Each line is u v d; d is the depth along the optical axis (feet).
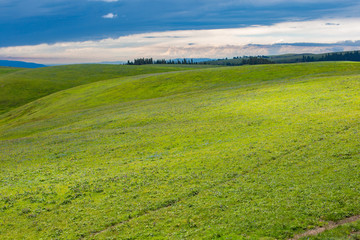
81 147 143.33
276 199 70.74
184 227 65.26
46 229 71.77
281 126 130.11
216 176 89.51
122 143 140.46
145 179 93.56
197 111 191.11
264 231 59.57
